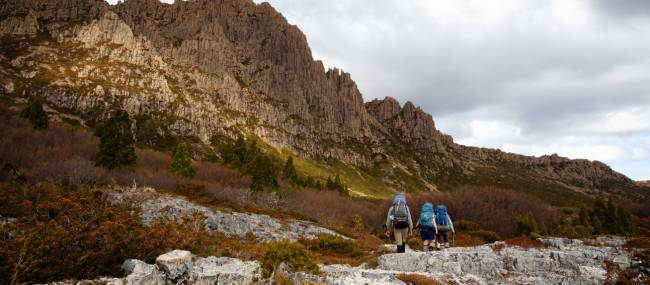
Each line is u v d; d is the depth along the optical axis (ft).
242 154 271.90
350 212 219.61
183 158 196.54
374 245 87.66
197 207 97.25
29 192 62.59
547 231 172.65
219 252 49.90
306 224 123.65
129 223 48.08
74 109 590.55
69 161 132.46
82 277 36.86
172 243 47.24
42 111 236.43
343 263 54.90
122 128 179.01
